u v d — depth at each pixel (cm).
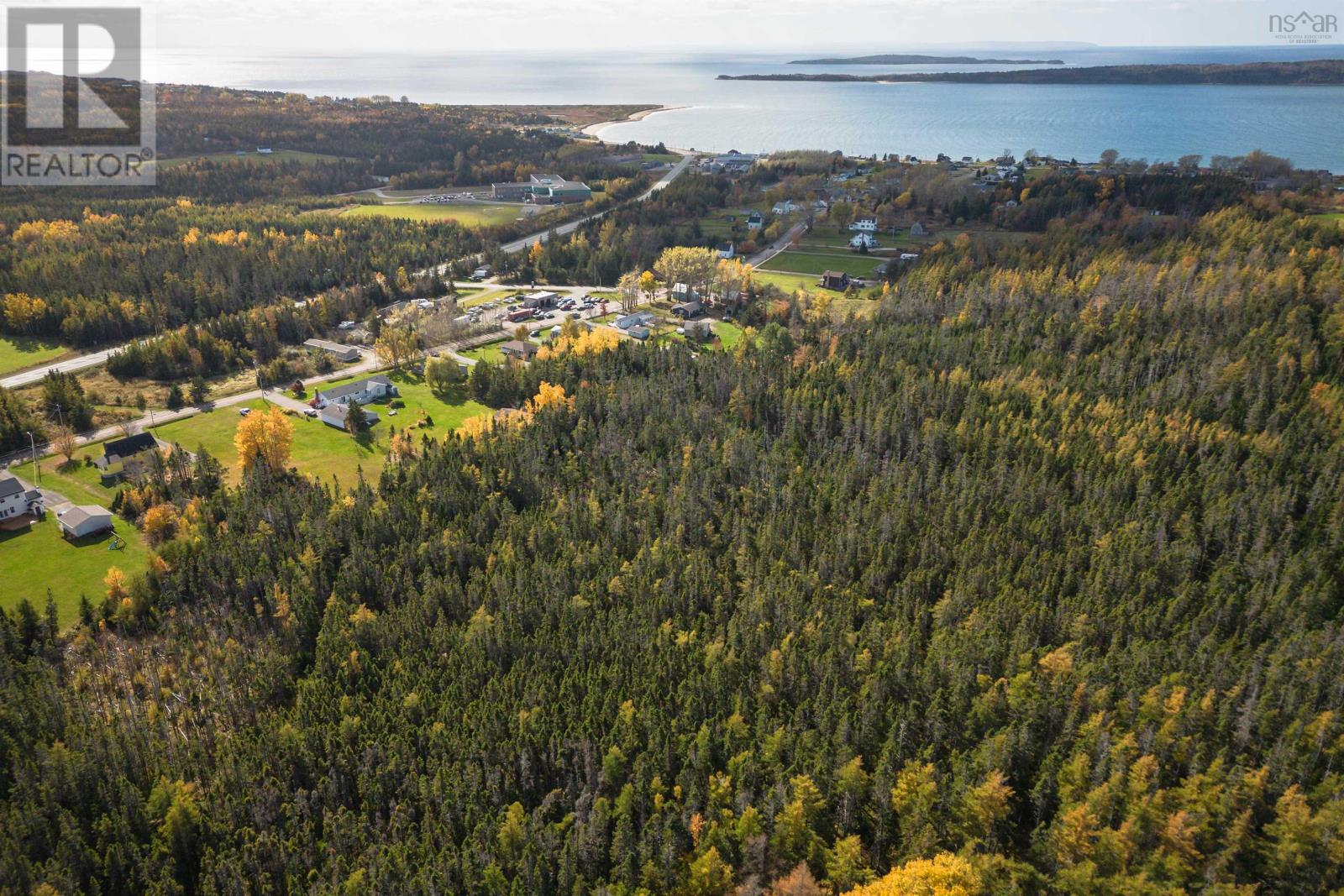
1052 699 11944
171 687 13450
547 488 17738
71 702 12688
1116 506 15988
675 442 18912
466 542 15862
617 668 12769
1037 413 18875
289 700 13275
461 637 13725
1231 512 15550
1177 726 11425
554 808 11219
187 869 10744
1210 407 18562
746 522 16200
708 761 11369
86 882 10338
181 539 16012
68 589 15500
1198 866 9762
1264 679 12188
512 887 9944
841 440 18812
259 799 11131
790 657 12706
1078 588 14462
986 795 10300
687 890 9925
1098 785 10694
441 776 11294
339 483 19138
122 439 19775
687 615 14275
